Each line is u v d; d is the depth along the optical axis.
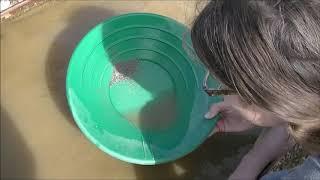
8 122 1.57
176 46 1.53
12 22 1.64
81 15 1.67
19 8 1.62
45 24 1.65
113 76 1.57
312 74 0.76
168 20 1.51
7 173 1.53
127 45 1.55
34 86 1.60
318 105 0.79
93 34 1.48
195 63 1.51
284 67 0.76
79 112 1.43
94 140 1.40
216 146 1.57
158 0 1.69
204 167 1.55
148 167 1.55
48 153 1.55
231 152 1.57
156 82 1.58
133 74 1.58
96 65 1.52
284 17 0.74
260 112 0.94
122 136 1.46
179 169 1.55
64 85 1.61
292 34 0.74
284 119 0.84
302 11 0.73
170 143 1.45
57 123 1.58
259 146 1.39
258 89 0.80
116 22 1.49
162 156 1.42
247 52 0.76
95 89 1.52
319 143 0.88
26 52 1.63
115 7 1.69
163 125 1.51
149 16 1.50
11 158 1.54
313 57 0.75
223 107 1.39
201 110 1.47
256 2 0.75
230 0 0.77
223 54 0.79
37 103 1.59
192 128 1.46
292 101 0.79
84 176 1.54
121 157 1.40
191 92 1.52
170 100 1.55
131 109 1.54
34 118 1.58
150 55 1.58
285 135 1.35
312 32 0.74
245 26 0.76
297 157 1.40
